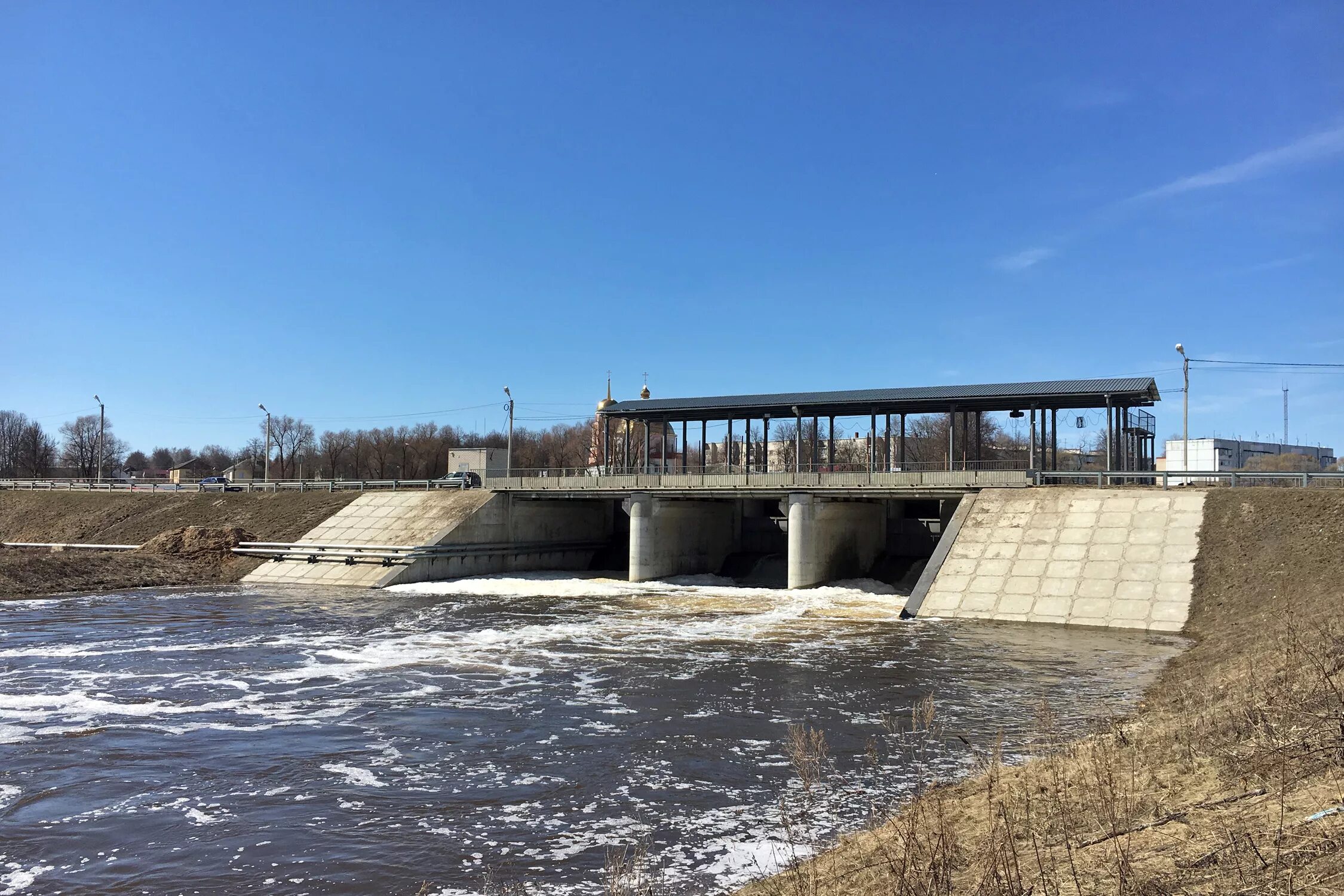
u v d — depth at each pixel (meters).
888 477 52.25
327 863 14.52
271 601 49.28
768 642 35.44
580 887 13.34
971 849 11.34
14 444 170.25
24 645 35.09
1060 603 39.38
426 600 50.06
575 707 24.88
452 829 15.94
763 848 14.57
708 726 22.62
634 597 51.53
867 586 55.97
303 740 21.70
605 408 68.25
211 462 197.88
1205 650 29.23
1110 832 10.79
